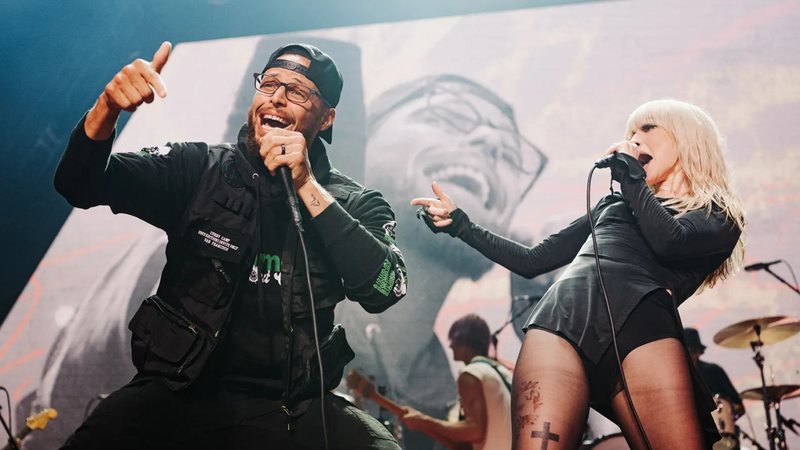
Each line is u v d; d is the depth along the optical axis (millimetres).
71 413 5707
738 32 5520
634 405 1632
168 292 1704
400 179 5789
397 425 5203
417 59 5973
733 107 5414
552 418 1593
